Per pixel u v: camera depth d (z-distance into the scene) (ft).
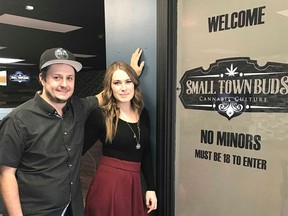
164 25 4.96
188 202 5.14
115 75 4.96
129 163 5.06
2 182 4.22
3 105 33.37
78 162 4.76
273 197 4.12
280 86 3.94
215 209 4.78
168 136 5.18
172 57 5.05
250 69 4.22
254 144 4.26
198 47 4.80
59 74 4.32
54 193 4.42
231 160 4.54
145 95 5.53
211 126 4.73
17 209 4.25
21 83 34.65
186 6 4.90
